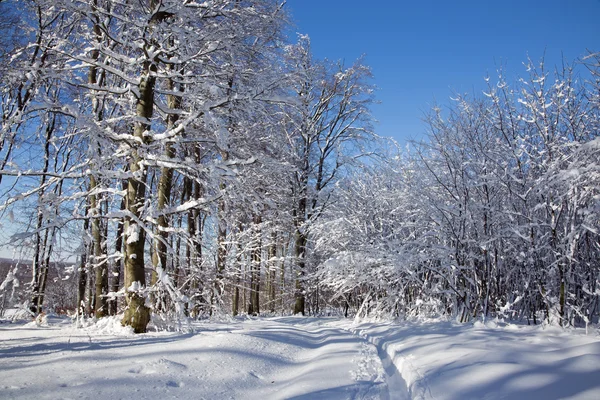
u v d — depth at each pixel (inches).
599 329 262.4
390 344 299.9
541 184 289.6
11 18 396.5
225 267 533.3
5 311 610.5
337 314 802.2
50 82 364.8
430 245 402.9
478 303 370.9
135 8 338.3
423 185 409.7
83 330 354.0
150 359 209.8
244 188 343.6
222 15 360.2
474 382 160.2
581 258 312.2
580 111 321.1
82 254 357.4
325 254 621.0
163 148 341.1
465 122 382.0
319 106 776.3
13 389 148.9
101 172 302.4
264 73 375.6
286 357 264.5
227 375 199.2
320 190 746.8
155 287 339.9
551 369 159.3
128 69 378.0
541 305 340.2
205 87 328.8
